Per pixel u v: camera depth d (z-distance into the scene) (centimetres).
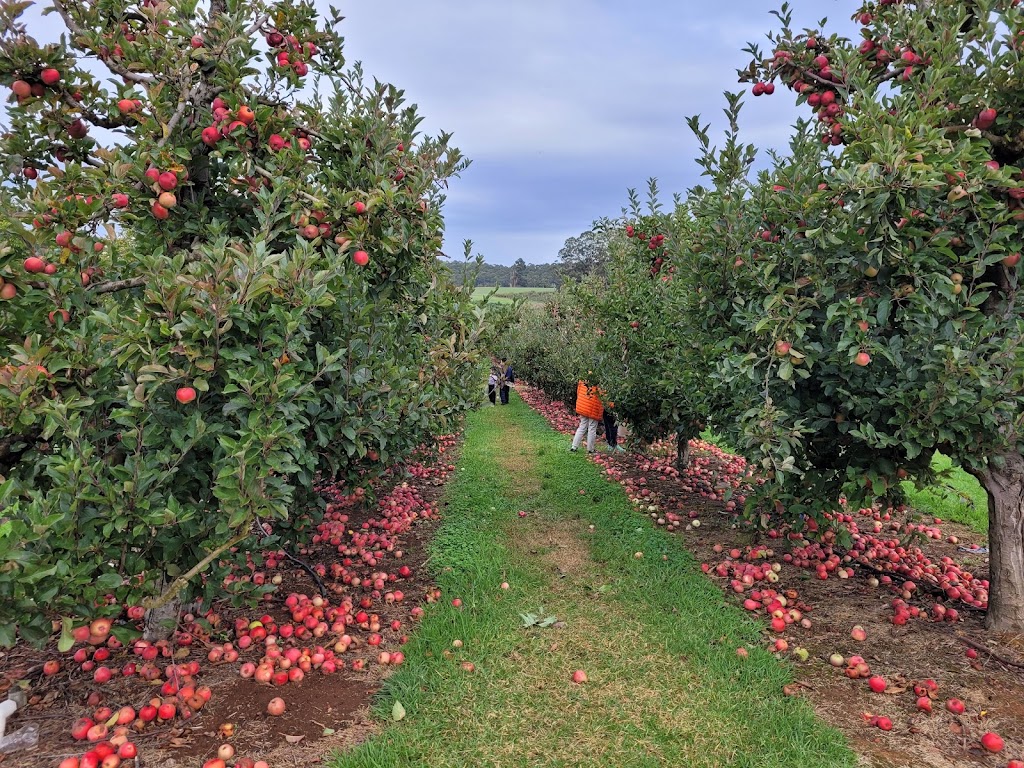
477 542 630
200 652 402
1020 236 398
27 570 250
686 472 917
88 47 385
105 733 306
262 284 308
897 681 379
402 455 528
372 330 468
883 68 486
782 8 504
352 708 348
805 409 470
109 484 288
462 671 391
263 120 418
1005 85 385
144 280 350
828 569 559
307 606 466
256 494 309
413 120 500
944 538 682
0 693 345
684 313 606
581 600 509
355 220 436
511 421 1620
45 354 302
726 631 447
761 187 481
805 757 308
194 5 397
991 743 312
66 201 349
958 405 376
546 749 319
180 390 307
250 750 305
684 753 316
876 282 412
